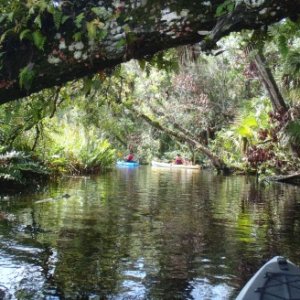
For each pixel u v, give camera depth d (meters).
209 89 21.52
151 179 13.05
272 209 7.22
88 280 3.38
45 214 6.01
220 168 17.33
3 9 2.77
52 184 10.16
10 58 2.76
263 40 3.06
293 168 13.35
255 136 14.45
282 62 10.19
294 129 11.73
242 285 3.38
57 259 3.89
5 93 2.83
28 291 3.12
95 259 3.93
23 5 2.67
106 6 2.71
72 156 13.98
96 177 13.15
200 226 5.59
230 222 5.93
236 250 4.41
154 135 26.50
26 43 2.75
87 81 3.34
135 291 3.19
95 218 5.89
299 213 6.84
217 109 21.78
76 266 3.71
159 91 19.56
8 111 3.72
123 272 3.60
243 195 9.20
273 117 12.88
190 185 11.24
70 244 4.42
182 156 24.00
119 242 4.58
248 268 3.81
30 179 10.04
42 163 10.75
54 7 2.64
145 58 2.97
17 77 2.77
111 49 2.71
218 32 2.50
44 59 2.74
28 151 10.20
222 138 18.58
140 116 17.98
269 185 11.79
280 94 12.70
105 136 24.62
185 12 2.62
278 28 2.89
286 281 2.75
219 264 3.91
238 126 16.05
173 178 13.69
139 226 5.47
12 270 3.54
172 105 20.88
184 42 2.73
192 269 3.74
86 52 2.72
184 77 20.33
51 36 2.73
